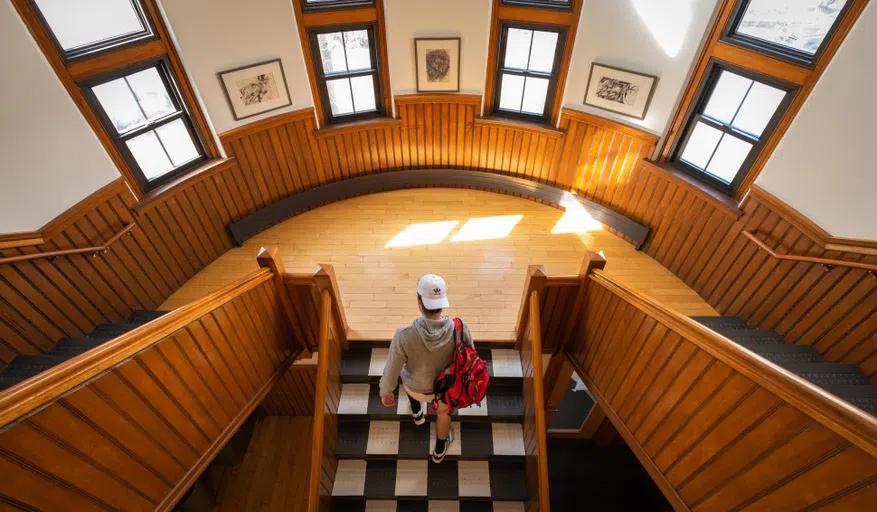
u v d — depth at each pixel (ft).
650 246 16.75
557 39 15.64
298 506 17.08
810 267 11.30
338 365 12.92
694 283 15.37
